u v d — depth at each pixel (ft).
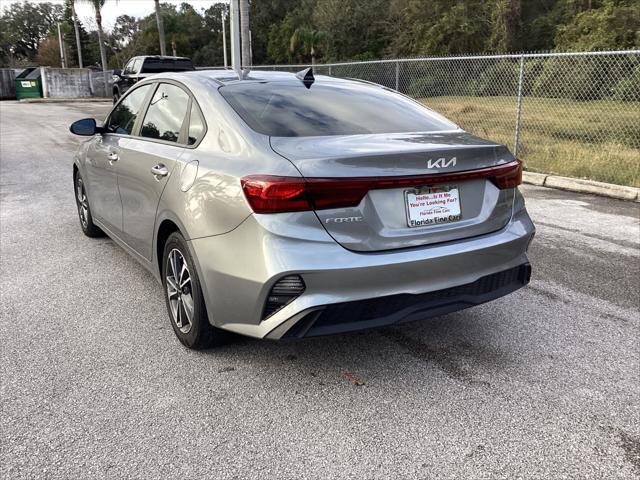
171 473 7.40
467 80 52.19
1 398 9.11
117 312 12.64
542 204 24.38
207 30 247.70
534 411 8.89
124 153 13.05
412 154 8.77
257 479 7.31
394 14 176.65
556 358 10.65
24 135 50.65
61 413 8.71
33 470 7.42
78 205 18.81
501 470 7.52
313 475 7.39
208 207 9.21
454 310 9.62
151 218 11.51
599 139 39.34
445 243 9.31
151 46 215.10
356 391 9.43
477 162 9.59
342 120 10.56
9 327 11.82
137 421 8.54
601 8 131.54
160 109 12.38
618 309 13.01
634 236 19.16
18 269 15.44
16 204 23.39
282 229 8.27
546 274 15.33
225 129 9.95
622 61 47.57
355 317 8.69
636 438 8.24
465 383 9.72
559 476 7.42
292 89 11.51
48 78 120.67
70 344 11.07
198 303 9.91
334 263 8.30
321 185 8.22
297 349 10.90
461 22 156.56
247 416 8.70
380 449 7.93
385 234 8.75
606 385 9.69
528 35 155.63
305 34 185.37
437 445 8.03
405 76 53.72
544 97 51.52
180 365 10.25
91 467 7.50
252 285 8.52
